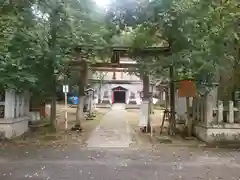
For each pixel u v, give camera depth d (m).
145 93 12.49
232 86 10.93
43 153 8.17
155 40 11.57
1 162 7.05
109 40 11.44
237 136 9.98
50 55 9.97
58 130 12.54
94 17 10.10
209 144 9.77
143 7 8.65
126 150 8.77
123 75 36.31
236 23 8.75
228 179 5.86
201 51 9.28
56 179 5.69
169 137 11.16
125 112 26.88
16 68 9.92
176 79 11.37
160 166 6.87
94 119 18.72
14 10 7.35
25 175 5.93
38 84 10.96
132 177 5.91
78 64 12.95
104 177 5.88
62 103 31.94
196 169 6.63
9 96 10.28
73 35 10.21
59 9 8.99
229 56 10.05
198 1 8.45
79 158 7.61
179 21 8.74
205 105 10.28
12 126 10.34
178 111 15.51
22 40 9.15
